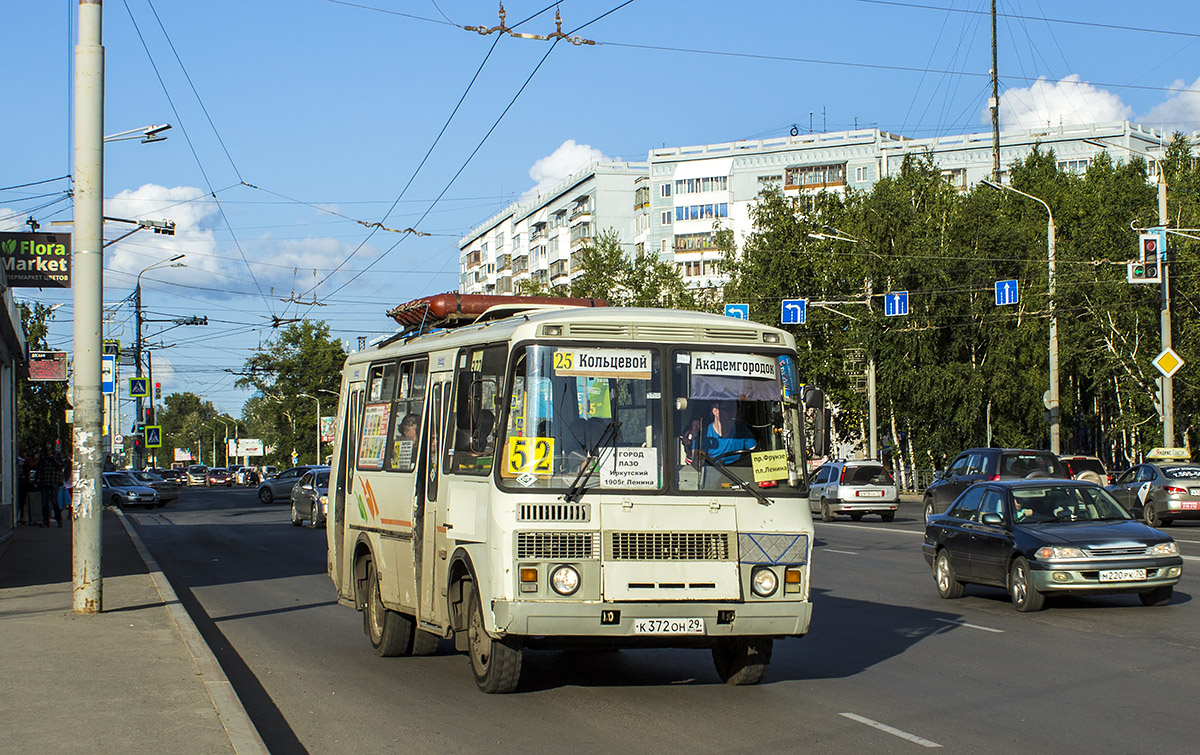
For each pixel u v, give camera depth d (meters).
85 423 13.48
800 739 7.64
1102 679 9.81
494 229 127.25
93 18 13.43
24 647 10.82
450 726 8.13
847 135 92.31
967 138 94.31
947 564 15.95
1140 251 33.22
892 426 57.69
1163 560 14.08
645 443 8.57
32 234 23.59
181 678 9.21
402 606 10.65
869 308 52.16
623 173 101.50
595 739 7.67
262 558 24.70
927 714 8.44
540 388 8.52
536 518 8.28
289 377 97.44
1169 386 34.00
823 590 16.92
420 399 10.63
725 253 66.38
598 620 8.25
